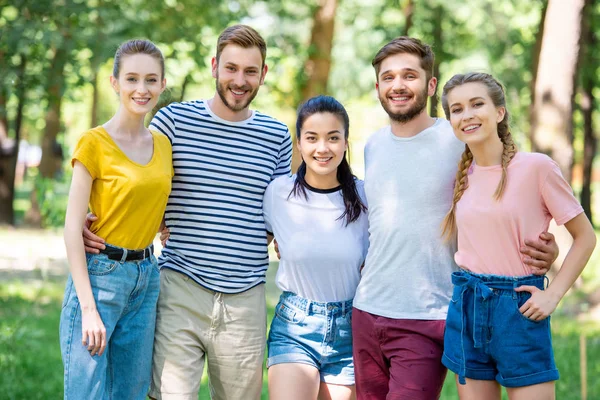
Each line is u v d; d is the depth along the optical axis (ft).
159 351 12.09
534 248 10.39
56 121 53.21
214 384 12.62
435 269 11.39
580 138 61.26
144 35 33.45
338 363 12.34
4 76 30.12
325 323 12.08
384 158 11.85
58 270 34.94
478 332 10.49
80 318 10.89
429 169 11.48
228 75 12.18
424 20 54.54
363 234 12.34
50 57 32.78
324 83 43.96
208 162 12.30
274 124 12.92
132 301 11.40
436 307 11.37
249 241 12.42
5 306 25.96
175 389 11.98
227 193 12.32
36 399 17.26
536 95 30.35
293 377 11.91
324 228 12.17
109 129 11.28
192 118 12.41
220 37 12.40
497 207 10.48
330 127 11.94
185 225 12.23
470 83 10.78
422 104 11.76
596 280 32.42
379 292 11.60
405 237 11.41
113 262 11.07
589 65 43.93
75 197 10.93
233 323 12.24
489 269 10.55
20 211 69.67
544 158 10.51
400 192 11.55
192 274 12.13
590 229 10.48
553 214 10.44
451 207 11.27
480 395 10.67
